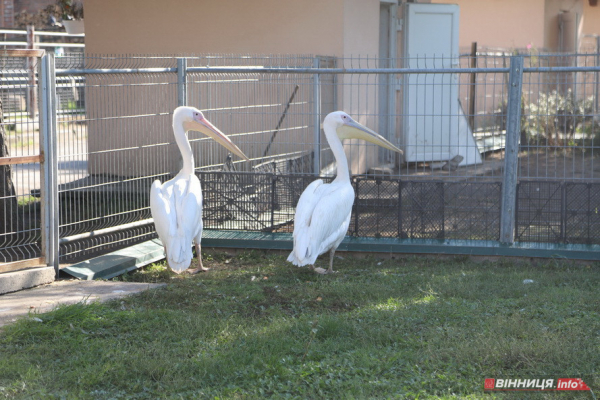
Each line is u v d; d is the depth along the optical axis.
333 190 7.35
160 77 11.56
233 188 8.63
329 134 7.62
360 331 5.37
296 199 8.51
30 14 22.92
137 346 5.05
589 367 4.60
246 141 10.98
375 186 8.22
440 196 8.08
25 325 5.21
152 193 7.18
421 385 4.37
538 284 6.71
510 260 7.80
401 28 14.16
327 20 12.02
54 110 6.77
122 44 12.99
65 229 8.03
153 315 5.65
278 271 7.48
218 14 12.48
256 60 12.12
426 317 5.72
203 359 4.71
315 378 4.45
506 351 4.82
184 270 7.48
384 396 4.22
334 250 7.49
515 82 7.61
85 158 8.40
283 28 12.25
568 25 21.08
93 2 13.02
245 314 5.91
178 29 12.71
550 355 4.73
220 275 7.36
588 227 7.77
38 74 6.66
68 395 4.18
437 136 13.81
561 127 15.57
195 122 7.52
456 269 7.48
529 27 19.38
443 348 4.94
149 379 4.46
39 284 6.68
